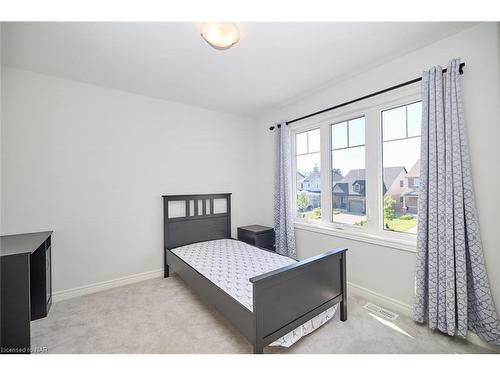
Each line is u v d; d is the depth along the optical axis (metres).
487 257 1.61
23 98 2.24
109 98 2.68
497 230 1.57
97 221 2.61
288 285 1.59
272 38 1.78
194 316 2.08
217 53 1.98
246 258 2.53
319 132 2.98
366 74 2.33
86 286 2.53
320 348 1.63
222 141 3.60
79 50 1.91
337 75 2.40
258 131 3.90
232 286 1.84
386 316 2.03
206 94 2.90
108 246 2.67
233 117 3.71
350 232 2.50
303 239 3.09
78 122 2.50
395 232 2.19
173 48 1.90
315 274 1.77
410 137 2.10
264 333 1.46
